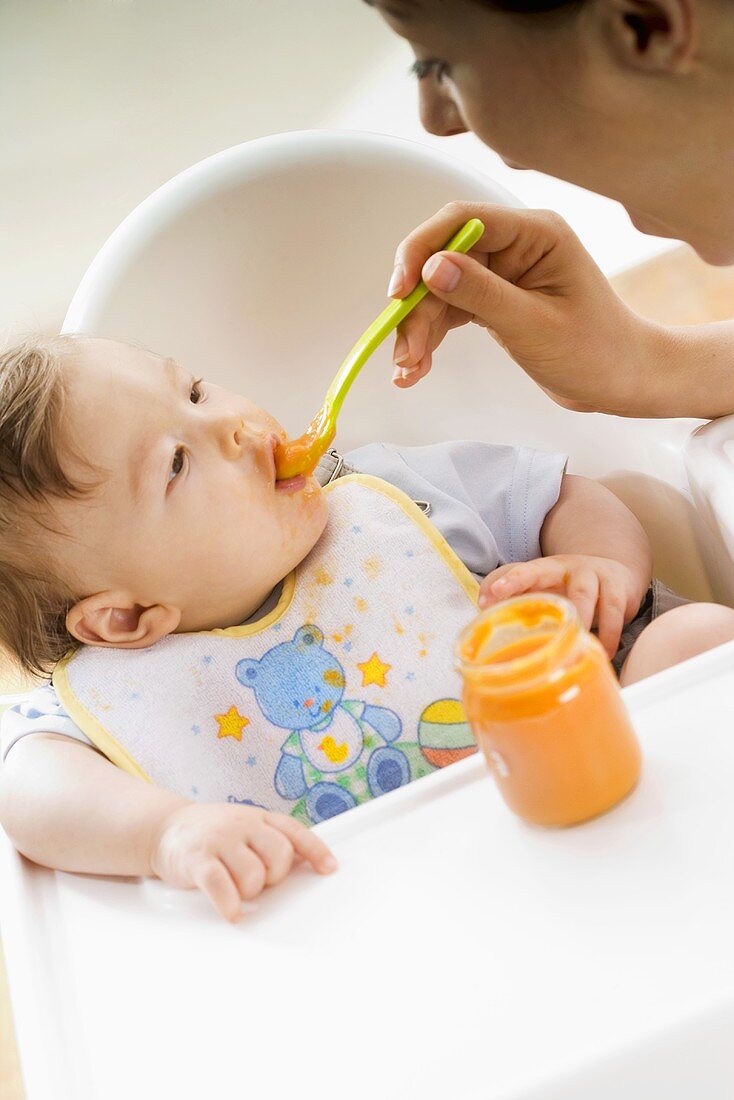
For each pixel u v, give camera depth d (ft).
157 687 3.49
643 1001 1.64
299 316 4.29
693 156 2.13
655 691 2.28
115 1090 1.90
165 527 3.43
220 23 5.99
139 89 6.13
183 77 6.10
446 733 3.52
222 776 3.42
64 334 3.83
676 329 3.52
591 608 3.36
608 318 3.26
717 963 1.65
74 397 3.38
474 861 2.08
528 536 4.00
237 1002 1.99
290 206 4.13
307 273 4.23
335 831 2.32
